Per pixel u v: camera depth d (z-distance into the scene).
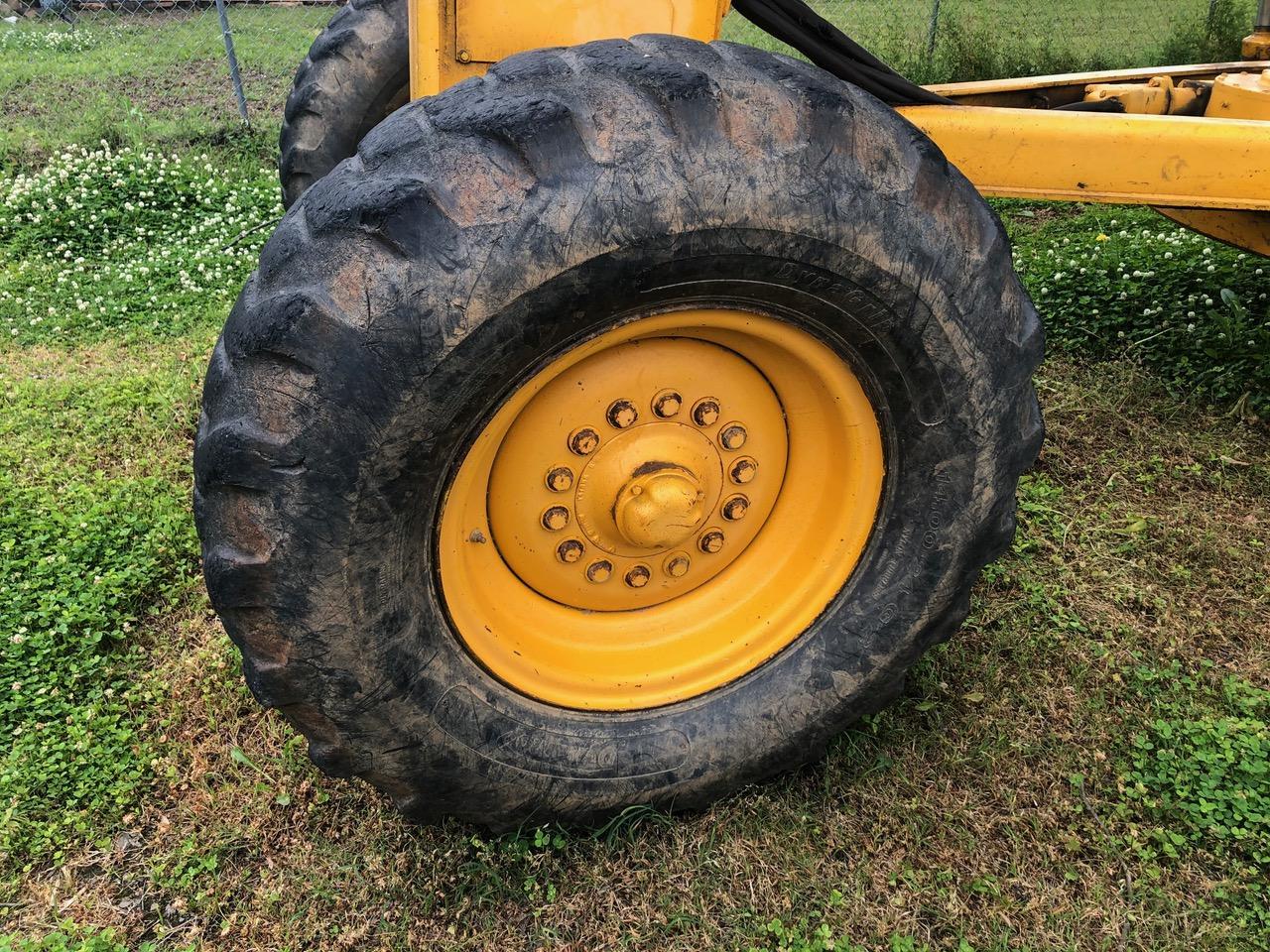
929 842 2.55
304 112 4.25
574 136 1.76
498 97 1.81
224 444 1.81
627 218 1.77
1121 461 4.03
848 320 2.06
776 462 2.46
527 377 1.94
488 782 2.30
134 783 2.74
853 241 1.93
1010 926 2.35
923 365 2.14
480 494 2.15
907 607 2.47
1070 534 3.66
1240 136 2.69
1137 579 3.44
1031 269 5.41
